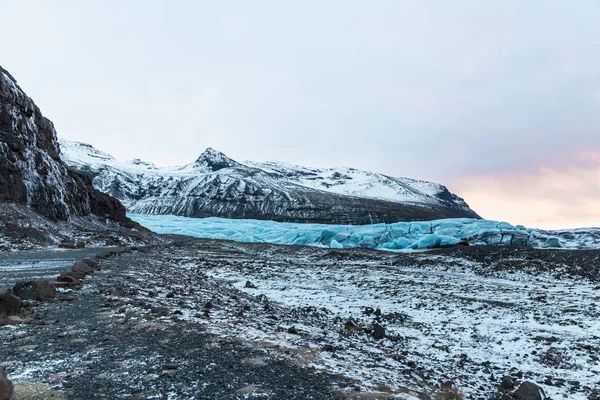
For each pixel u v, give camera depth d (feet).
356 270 124.36
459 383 28.40
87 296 43.83
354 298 73.82
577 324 54.13
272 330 33.04
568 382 32.27
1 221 134.51
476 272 117.80
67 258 99.19
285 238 312.29
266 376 20.35
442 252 147.74
